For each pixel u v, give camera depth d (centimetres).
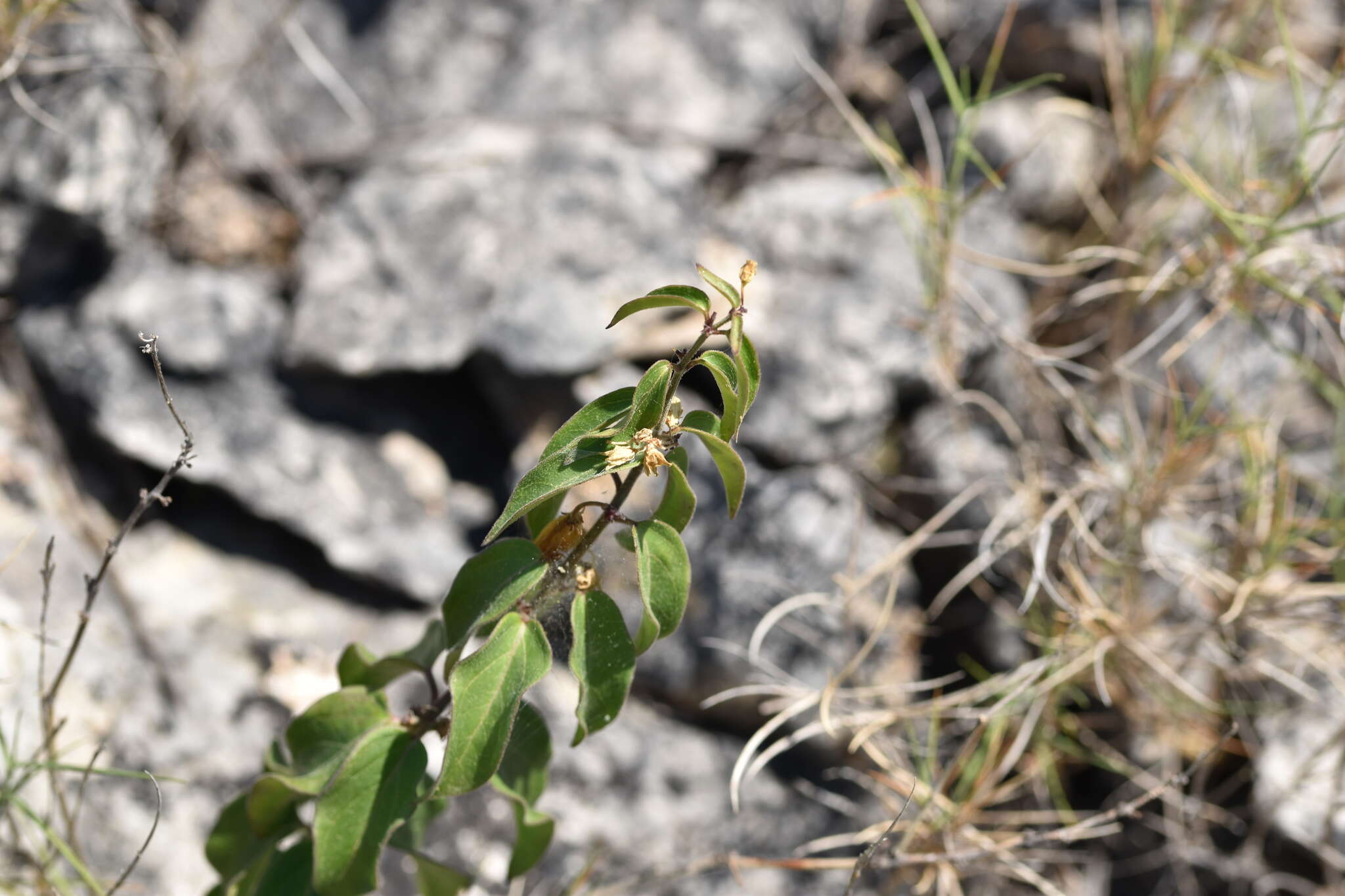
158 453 113
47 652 108
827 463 117
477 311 118
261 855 99
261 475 114
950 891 106
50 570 99
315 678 112
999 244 131
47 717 101
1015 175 136
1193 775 115
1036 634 113
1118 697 115
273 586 114
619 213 125
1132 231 125
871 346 117
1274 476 115
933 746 108
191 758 109
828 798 111
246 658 112
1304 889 113
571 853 111
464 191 125
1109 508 114
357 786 95
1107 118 138
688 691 114
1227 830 118
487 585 94
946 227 112
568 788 113
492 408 125
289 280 125
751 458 115
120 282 117
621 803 113
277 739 100
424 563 115
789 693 108
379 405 121
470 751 92
